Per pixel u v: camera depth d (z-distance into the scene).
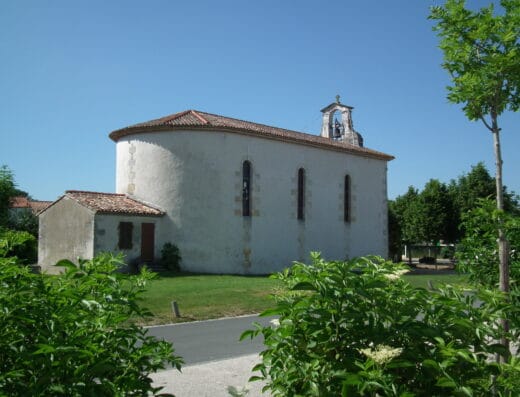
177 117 28.20
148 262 25.52
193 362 9.38
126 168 28.23
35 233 34.78
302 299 3.58
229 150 26.75
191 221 26.27
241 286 20.75
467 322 3.40
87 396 3.17
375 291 3.60
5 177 30.09
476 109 5.62
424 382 3.31
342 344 3.45
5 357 3.19
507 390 3.21
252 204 27.38
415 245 49.91
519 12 5.17
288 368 3.58
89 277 3.73
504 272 5.27
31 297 3.38
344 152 32.50
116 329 3.63
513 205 28.08
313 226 30.22
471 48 5.50
